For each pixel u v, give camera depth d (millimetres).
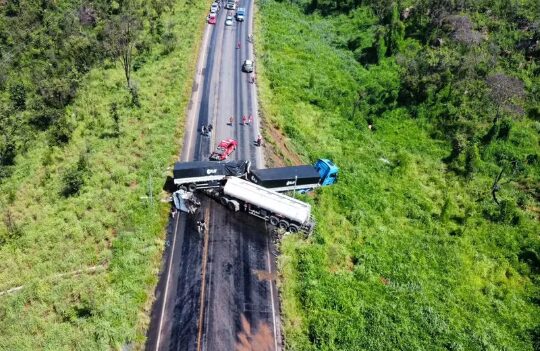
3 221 45344
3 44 76500
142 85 68375
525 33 82375
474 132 66625
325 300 37906
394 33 85062
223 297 37375
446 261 45312
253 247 42469
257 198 44281
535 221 53500
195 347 33500
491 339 37875
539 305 42938
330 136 63531
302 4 108500
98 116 60938
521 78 74250
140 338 33688
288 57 81812
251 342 34219
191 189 47719
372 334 35781
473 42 80062
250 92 68812
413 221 50656
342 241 45562
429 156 64625
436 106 71438
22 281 38812
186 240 42656
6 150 55000
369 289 40375
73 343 33219
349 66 83812
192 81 70062
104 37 78812
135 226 43031
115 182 48875
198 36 84938
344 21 100000
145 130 57531
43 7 86062
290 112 65562
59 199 47406
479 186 58906
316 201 49438
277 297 37844
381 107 72125
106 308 35062
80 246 41531
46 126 60281
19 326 34719
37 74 69500
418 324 37594
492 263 46844
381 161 61062
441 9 87375
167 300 36906
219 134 58469
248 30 90188
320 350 33875
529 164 62594
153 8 92438
